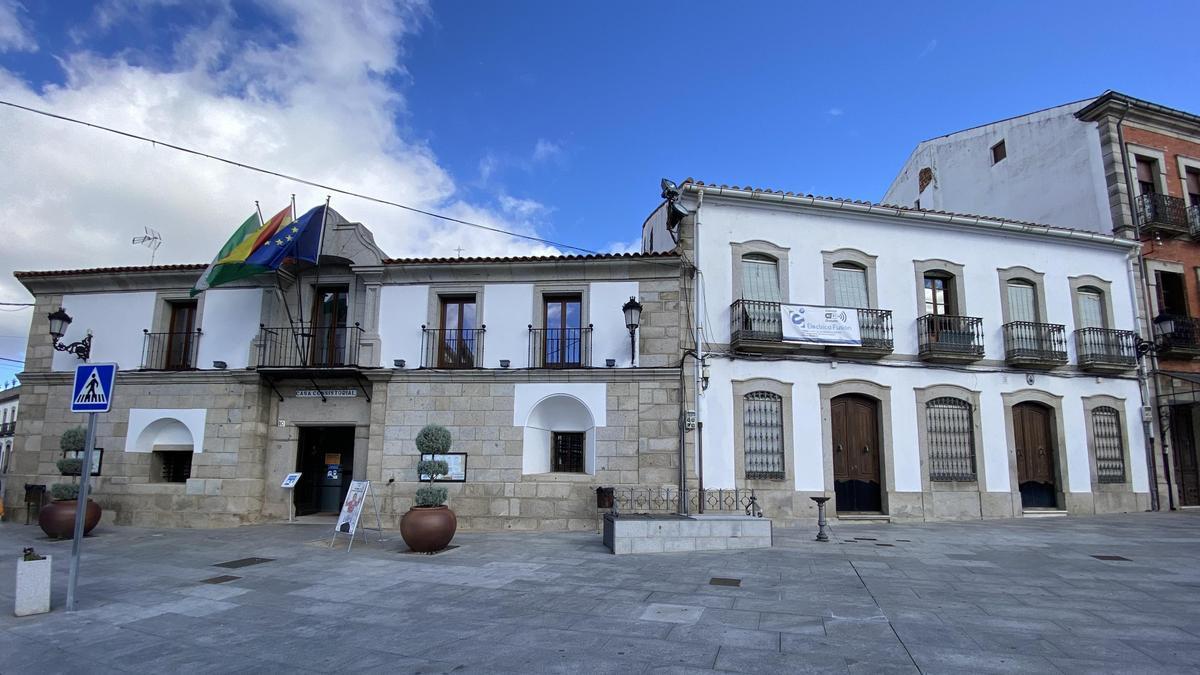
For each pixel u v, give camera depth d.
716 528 10.73
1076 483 16.31
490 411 14.20
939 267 16.45
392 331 14.80
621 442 13.88
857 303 15.92
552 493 13.73
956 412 15.89
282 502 14.95
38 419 15.62
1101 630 5.94
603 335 14.37
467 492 13.88
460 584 8.23
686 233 15.10
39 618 6.79
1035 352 16.19
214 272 14.40
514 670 5.00
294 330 15.18
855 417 15.45
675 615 6.55
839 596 7.31
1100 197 18.45
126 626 6.47
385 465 14.21
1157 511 16.67
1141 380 17.30
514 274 14.73
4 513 15.14
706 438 14.21
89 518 12.69
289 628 6.33
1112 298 17.64
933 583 7.99
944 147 23.58
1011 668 4.94
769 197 15.39
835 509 14.76
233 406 14.95
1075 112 19.20
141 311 15.83
